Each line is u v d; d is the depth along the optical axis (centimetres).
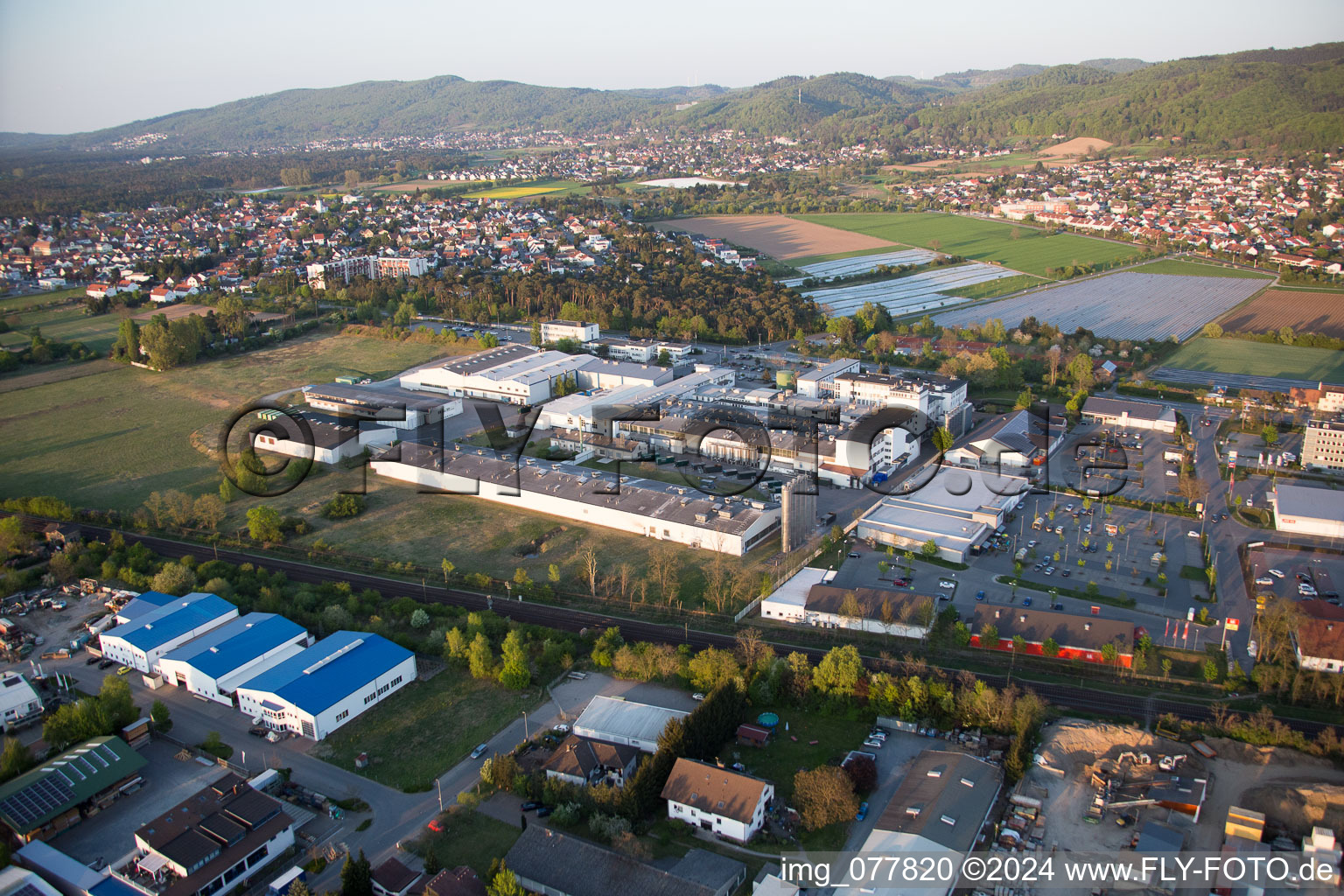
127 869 9319
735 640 13712
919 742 11206
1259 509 17900
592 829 9594
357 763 10950
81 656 13638
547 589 15025
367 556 16825
